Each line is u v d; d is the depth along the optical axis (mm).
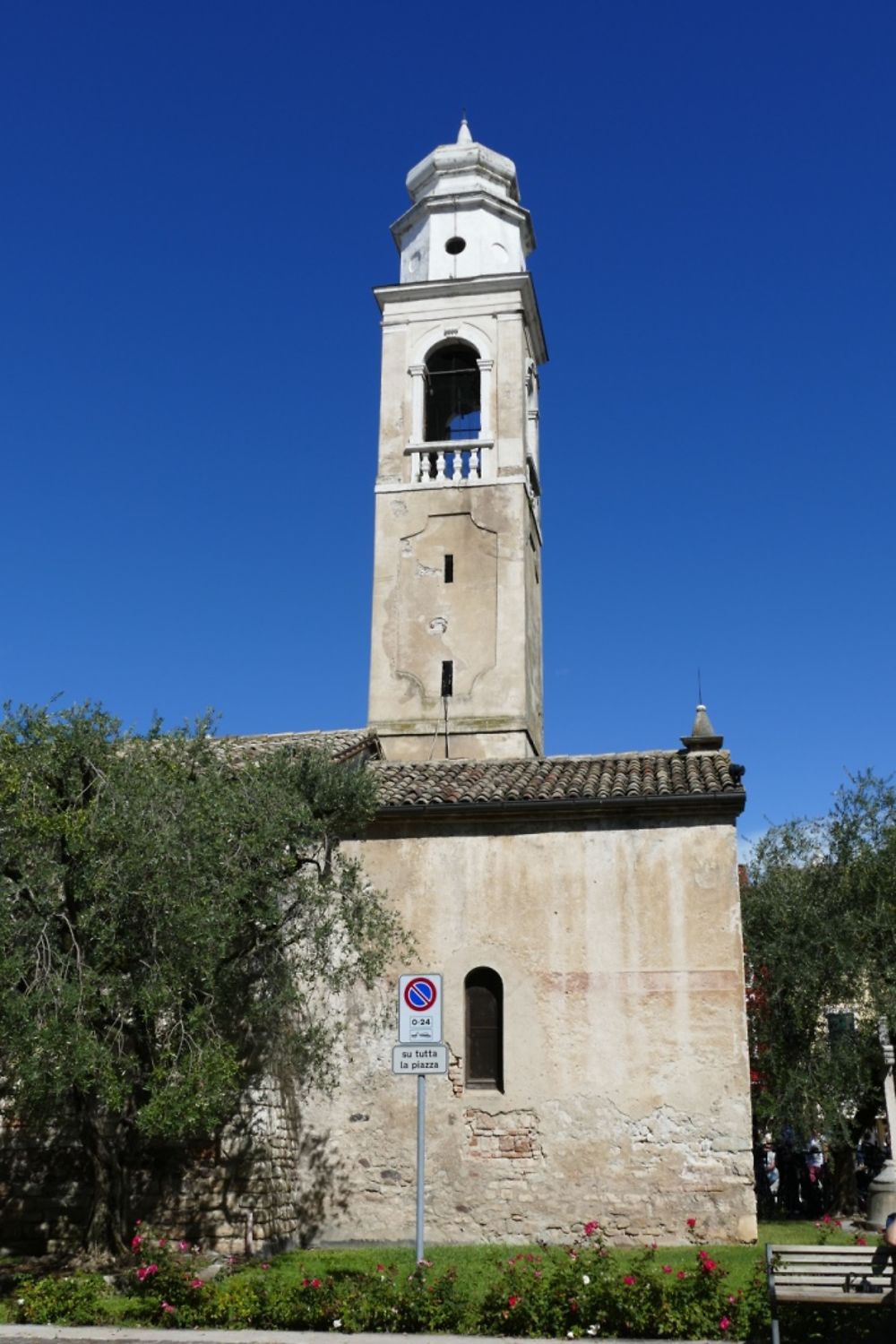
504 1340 11555
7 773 14609
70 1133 18016
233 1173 17594
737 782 20656
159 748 16922
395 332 33562
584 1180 19000
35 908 14367
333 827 18672
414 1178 19516
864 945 23547
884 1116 24047
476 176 35188
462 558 31297
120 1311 12680
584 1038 19625
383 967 18781
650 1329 11664
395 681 30672
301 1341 11477
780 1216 25047
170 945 14625
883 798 25172
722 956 19578
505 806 20672
